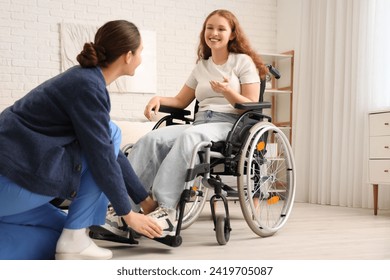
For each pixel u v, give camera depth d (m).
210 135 2.08
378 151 3.39
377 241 2.20
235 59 2.41
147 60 4.91
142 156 2.08
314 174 4.41
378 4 3.81
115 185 1.51
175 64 5.06
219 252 1.91
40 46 4.61
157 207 1.91
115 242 2.12
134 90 4.87
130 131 3.43
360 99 3.92
